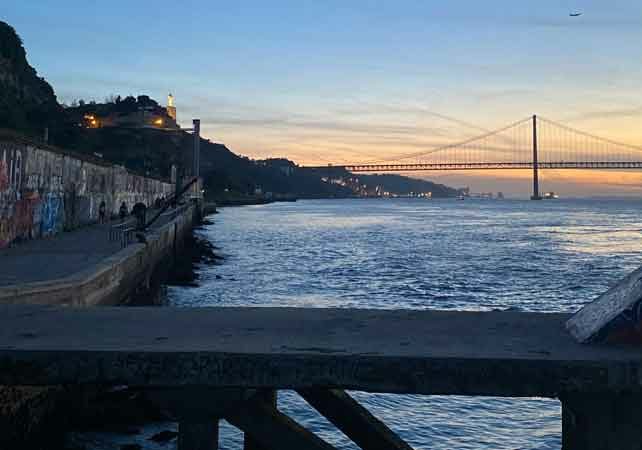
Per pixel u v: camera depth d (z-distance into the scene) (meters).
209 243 43.44
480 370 2.79
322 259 35.00
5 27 90.81
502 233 62.56
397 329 3.58
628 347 3.04
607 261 35.31
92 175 27.80
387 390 2.84
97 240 19.47
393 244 47.03
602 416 2.79
